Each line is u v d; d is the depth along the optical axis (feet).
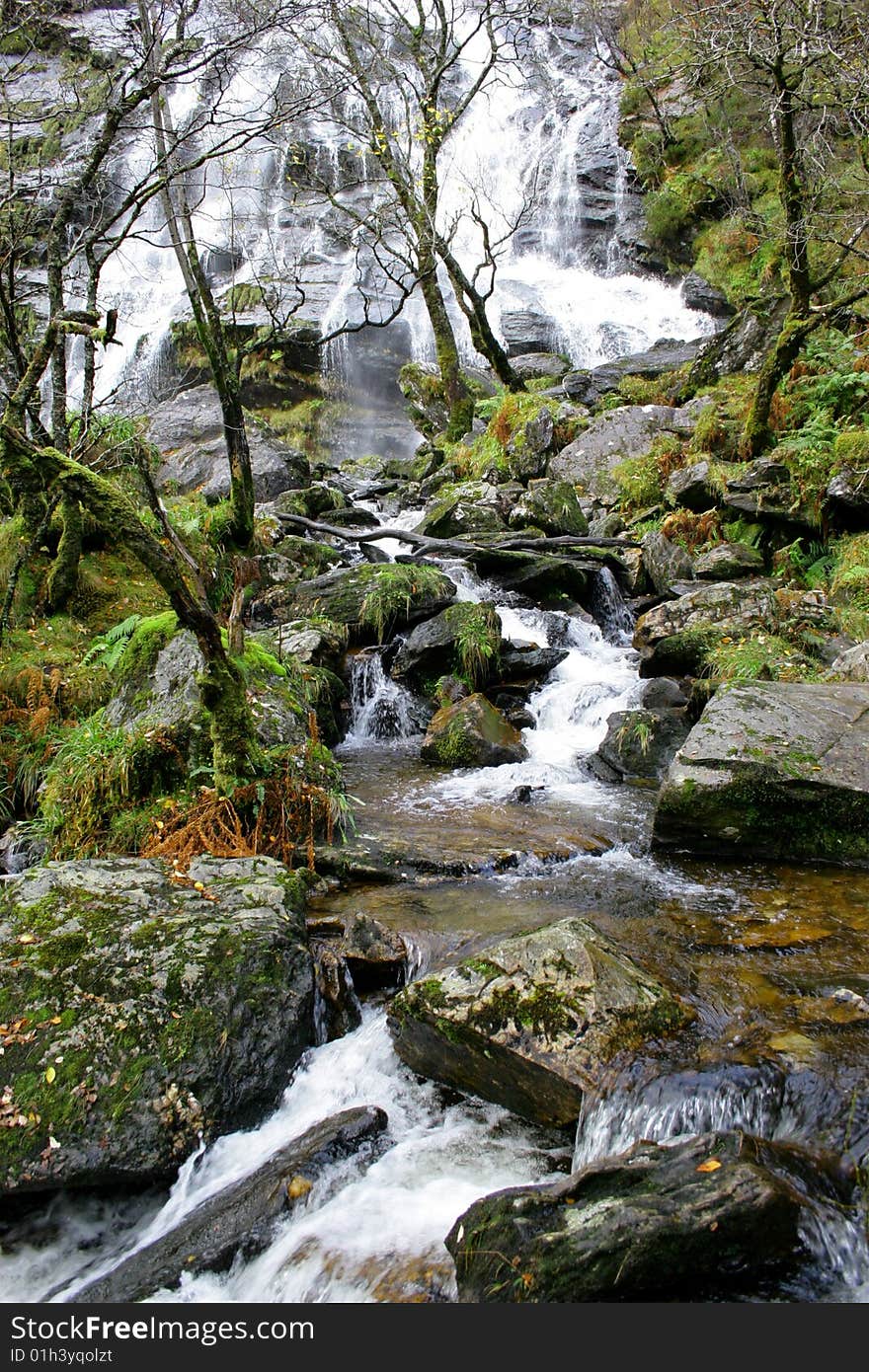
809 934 12.88
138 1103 10.16
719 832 15.88
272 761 16.46
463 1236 8.36
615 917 13.62
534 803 18.94
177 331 57.93
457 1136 10.21
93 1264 9.60
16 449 13.21
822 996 11.13
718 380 41.01
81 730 17.94
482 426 50.03
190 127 23.84
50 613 23.67
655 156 69.51
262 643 23.24
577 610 29.40
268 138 35.04
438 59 47.73
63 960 11.30
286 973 11.53
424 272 47.03
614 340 60.44
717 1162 8.11
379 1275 8.50
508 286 67.92
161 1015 10.78
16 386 21.48
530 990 10.56
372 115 47.60
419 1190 9.48
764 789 15.61
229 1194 9.61
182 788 16.11
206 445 43.34
